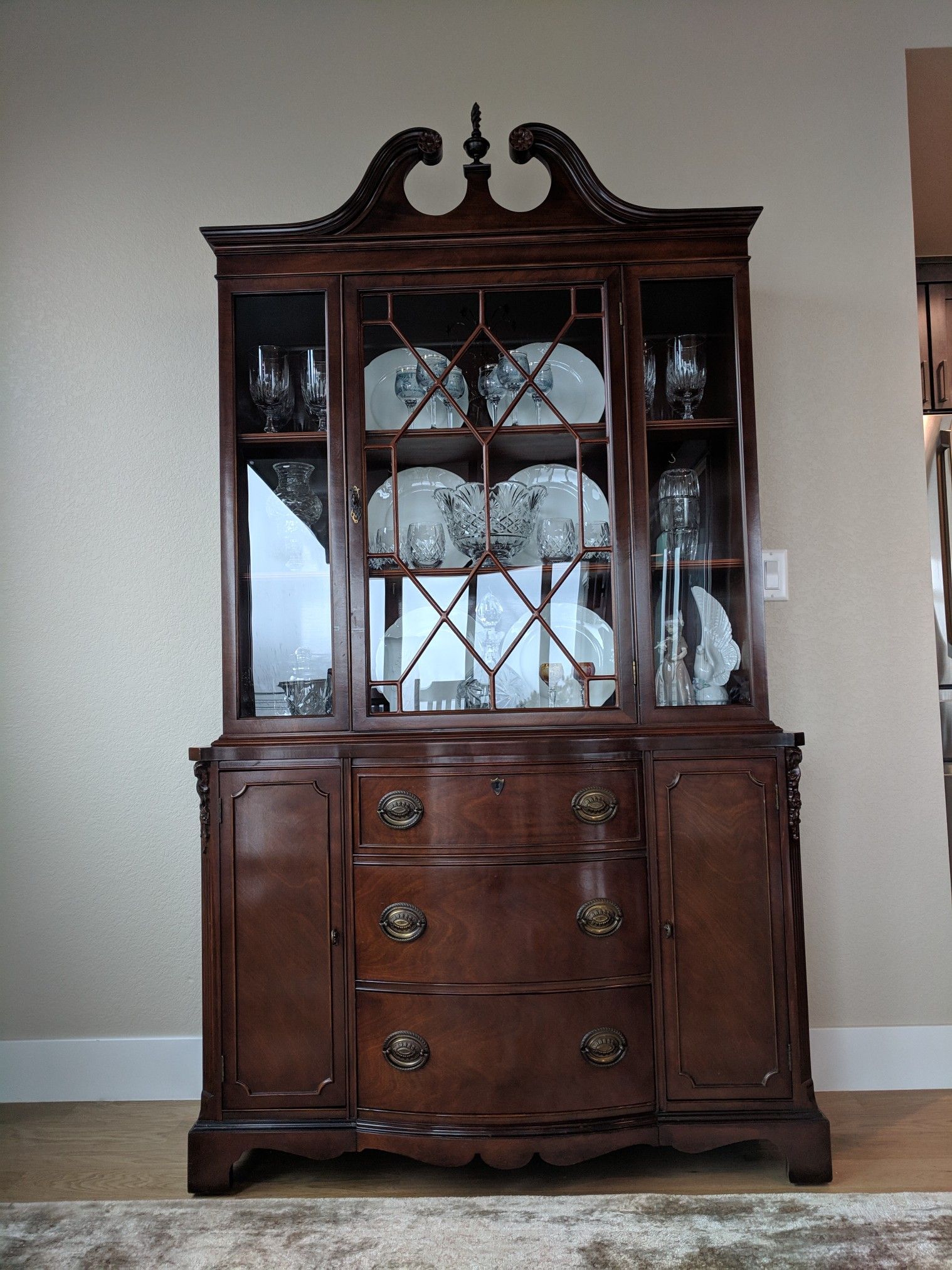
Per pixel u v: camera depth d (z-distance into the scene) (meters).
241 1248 1.75
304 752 2.04
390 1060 1.97
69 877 2.55
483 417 2.15
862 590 2.55
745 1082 1.98
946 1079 2.46
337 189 2.62
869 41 2.61
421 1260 1.70
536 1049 1.95
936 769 2.52
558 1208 1.88
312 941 2.01
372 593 2.13
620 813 2.01
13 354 2.61
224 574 2.13
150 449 2.59
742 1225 1.80
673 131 2.61
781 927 2.01
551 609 2.12
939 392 3.28
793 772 2.03
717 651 2.11
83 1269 1.69
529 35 2.62
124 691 2.57
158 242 2.62
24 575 2.59
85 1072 2.50
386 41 2.63
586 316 2.14
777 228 2.59
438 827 1.99
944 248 3.61
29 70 2.65
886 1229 1.77
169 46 2.65
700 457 2.13
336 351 2.13
